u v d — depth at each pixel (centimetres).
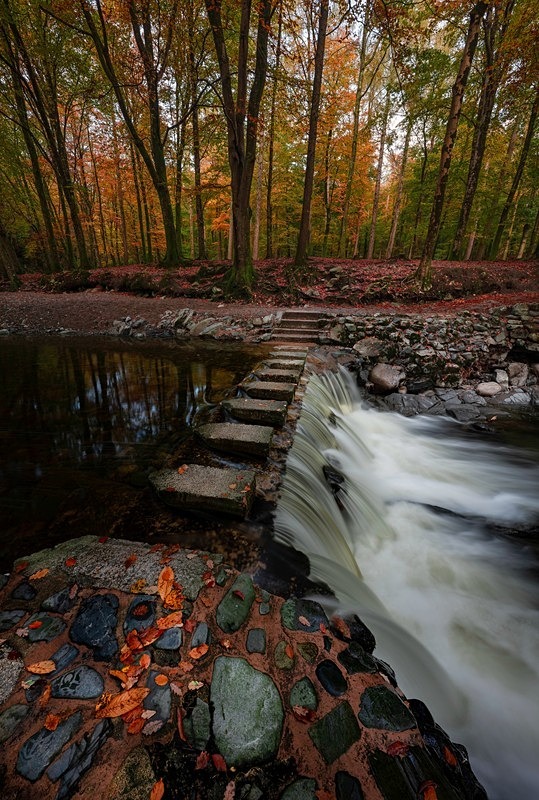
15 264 2088
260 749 129
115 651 159
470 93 1443
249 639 171
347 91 1745
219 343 896
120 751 123
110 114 1850
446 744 156
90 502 289
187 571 208
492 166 1942
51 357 771
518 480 527
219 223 2270
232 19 1118
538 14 1012
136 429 430
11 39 1426
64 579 200
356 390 775
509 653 272
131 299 1267
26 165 1902
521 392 763
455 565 359
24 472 335
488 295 1095
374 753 136
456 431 669
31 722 131
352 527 372
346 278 1215
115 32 1363
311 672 161
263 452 364
